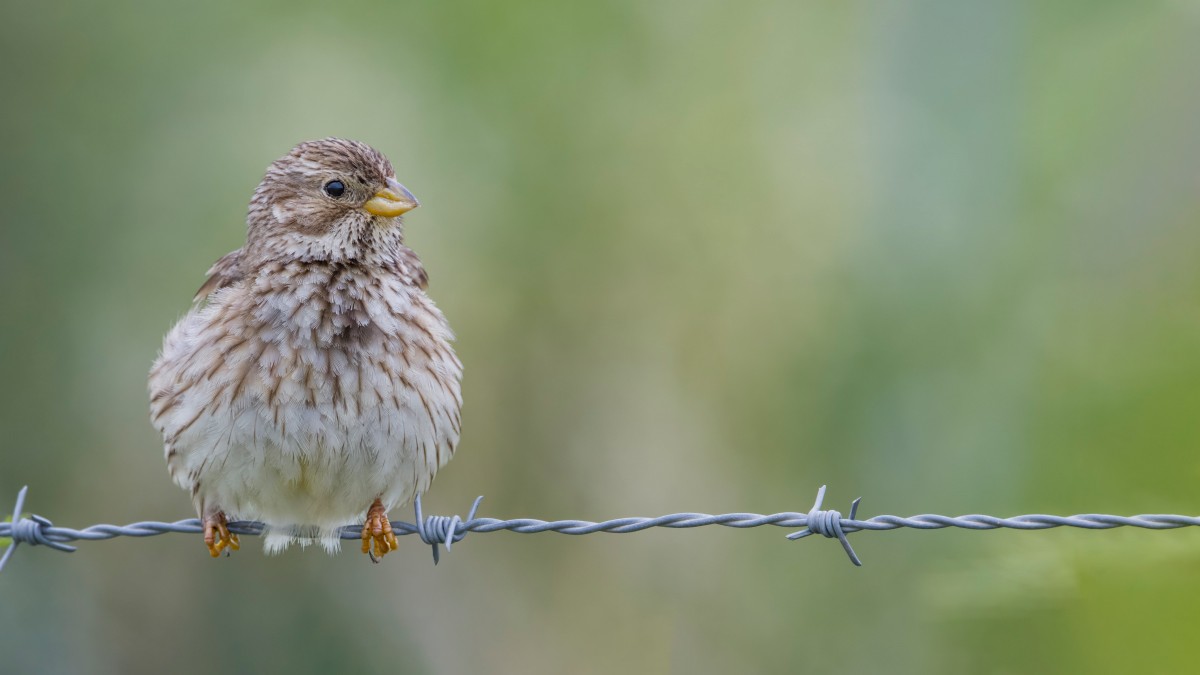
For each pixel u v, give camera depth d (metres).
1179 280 11.62
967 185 13.92
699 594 14.14
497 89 14.77
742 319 14.66
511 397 14.66
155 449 14.45
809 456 13.72
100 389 14.28
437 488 14.58
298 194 8.19
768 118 15.09
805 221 14.73
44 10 14.39
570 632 14.38
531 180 14.66
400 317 8.00
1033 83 14.02
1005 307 13.26
